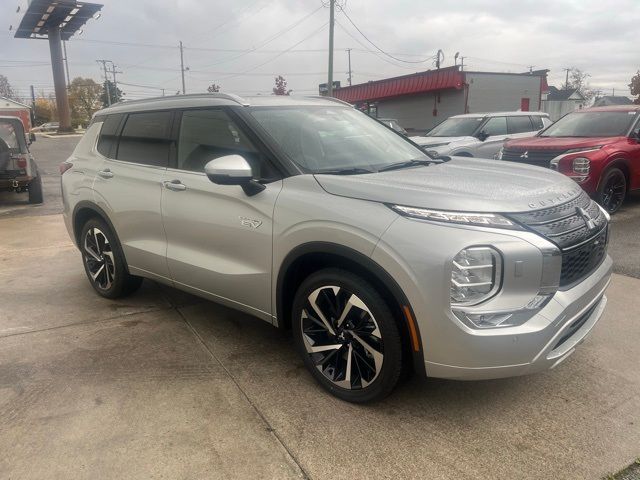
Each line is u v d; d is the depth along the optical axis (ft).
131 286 14.94
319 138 11.56
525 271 8.06
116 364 11.28
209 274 11.43
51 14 150.82
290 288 10.39
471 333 7.95
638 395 9.67
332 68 84.23
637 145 25.82
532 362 8.13
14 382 10.56
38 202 35.76
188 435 8.79
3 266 19.11
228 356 11.61
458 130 38.32
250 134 10.86
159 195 12.45
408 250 8.15
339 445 8.48
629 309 13.67
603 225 10.04
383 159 11.84
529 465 7.91
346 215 8.89
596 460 7.98
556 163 25.09
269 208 10.06
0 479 7.80
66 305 14.93
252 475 7.88
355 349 9.41
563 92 180.34
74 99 294.87
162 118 13.03
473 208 8.30
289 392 10.07
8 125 34.81
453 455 8.18
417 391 9.96
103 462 8.15
